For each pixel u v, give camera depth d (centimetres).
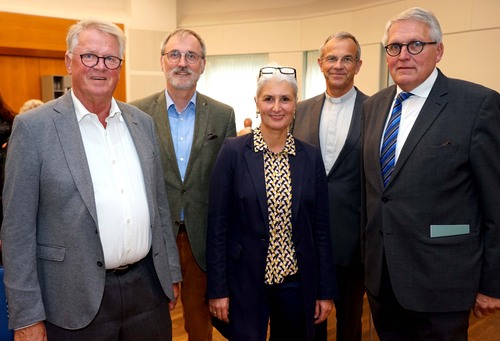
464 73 548
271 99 175
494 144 157
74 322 149
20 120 145
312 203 184
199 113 227
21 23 698
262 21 836
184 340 303
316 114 248
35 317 142
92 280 149
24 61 742
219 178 184
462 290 164
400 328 188
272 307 188
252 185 178
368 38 677
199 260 220
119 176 159
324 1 750
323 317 192
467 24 539
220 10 874
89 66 150
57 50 739
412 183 167
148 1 824
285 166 182
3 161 280
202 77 923
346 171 232
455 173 162
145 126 178
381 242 179
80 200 147
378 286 182
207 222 202
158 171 181
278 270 180
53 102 156
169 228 186
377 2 657
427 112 167
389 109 187
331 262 194
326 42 241
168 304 183
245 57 873
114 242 155
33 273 144
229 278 185
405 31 167
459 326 168
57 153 146
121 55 160
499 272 160
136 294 165
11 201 141
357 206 232
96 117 158
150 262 174
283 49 822
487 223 162
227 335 186
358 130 232
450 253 164
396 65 171
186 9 901
